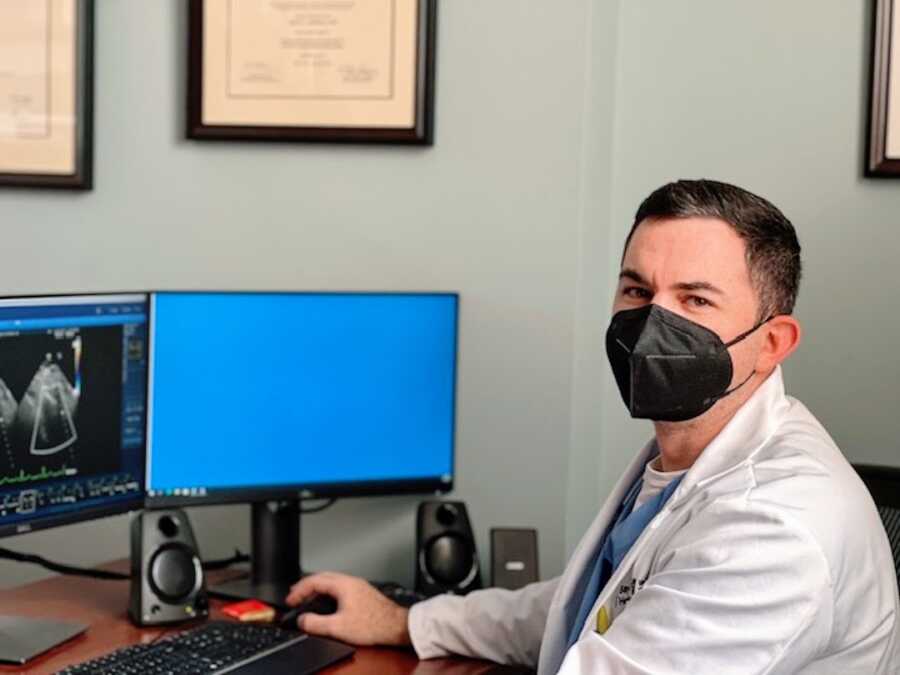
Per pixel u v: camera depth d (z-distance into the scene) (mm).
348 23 2531
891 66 2492
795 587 1517
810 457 1654
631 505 1899
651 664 1552
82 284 2646
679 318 1716
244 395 2285
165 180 2613
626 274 1771
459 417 2574
